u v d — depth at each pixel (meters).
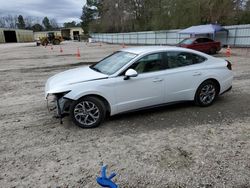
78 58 17.77
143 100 4.53
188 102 5.55
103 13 71.12
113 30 65.88
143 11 57.97
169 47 4.91
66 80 4.32
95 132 4.11
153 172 2.94
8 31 65.62
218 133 3.98
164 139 3.80
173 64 4.79
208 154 3.33
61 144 3.71
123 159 3.25
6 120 4.79
